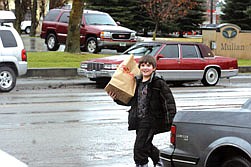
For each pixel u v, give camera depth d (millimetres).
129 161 12844
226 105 21969
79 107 21016
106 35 40656
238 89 29250
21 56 25953
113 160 12891
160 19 70562
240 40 47812
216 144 9336
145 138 11227
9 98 23578
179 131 9922
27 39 61594
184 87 30281
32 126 16750
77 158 12977
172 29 75562
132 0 69812
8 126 16688
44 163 12414
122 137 15430
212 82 31188
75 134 15695
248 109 9570
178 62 29703
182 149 9859
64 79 32312
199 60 30516
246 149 8992
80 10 39781
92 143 14594
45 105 21406
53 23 44250
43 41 58375
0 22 29062
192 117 9797
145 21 72750
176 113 10266
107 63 28109
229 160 9398
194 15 76562
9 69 25734
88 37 41656
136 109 11312
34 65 34062
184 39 66875
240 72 40438
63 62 36375
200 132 9609
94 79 29531
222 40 47438
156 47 29656
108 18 43344
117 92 11250
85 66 29188
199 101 23406
